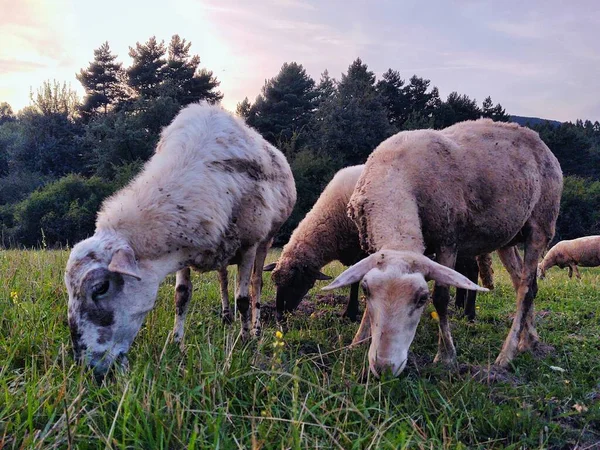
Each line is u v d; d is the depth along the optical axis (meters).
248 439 0.71
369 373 0.98
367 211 1.21
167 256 1.05
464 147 1.33
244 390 0.87
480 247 1.37
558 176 1.48
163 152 1.16
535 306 2.01
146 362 0.89
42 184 12.84
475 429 0.88
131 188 1.08
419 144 1.28
